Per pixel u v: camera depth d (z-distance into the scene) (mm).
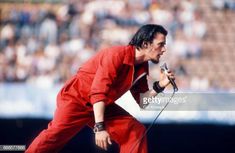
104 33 38000
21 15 37969
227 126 30344
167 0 38844
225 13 39031
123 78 16391
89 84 16547
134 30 38250
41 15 38062
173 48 37531
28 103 31734
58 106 16875
